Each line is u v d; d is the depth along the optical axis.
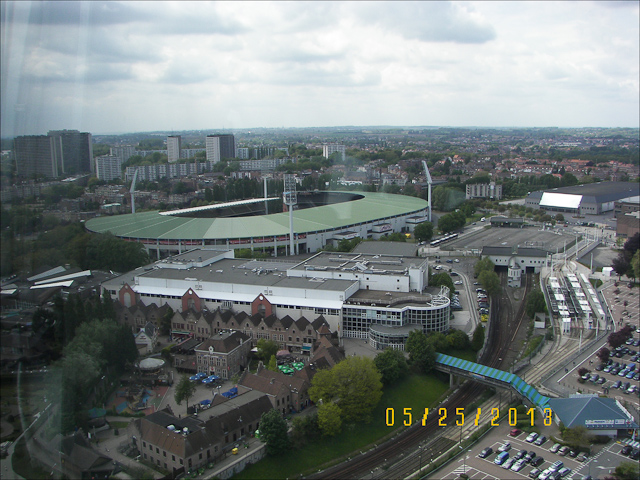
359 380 177.62
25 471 106.56
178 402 177.25
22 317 108.94
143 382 194.38
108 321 190.12
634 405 189.75
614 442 170.25
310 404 185.12
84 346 155.50
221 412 162.88
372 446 170.75
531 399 187.38
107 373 181.00
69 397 135.25
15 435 105.56
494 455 165.38
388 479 153.88
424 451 167.88
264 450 158.75
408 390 198.75
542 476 152.50
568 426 170.75
